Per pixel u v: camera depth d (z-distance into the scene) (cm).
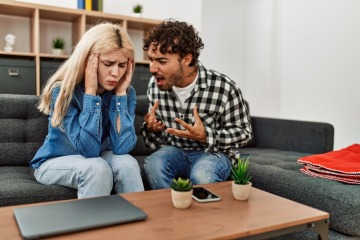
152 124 155
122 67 140
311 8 311
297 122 227
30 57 260
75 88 143
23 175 157
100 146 142
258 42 361
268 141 245
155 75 149
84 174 127
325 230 100
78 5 264
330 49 297
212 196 111
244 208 103
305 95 321
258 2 358
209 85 161
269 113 354
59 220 88
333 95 297
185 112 164
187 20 329
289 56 333
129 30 309
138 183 135
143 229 86
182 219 93
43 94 147
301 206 106
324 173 156
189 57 150
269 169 172
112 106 147
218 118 166
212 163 153
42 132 183
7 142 177
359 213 130
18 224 85
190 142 168
